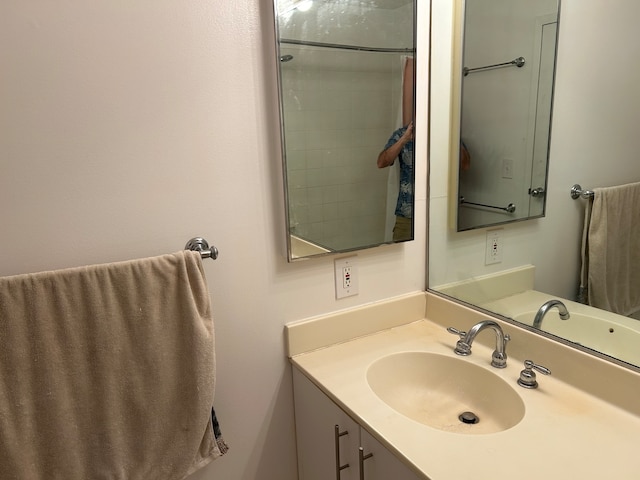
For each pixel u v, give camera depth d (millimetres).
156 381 1022
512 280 1323
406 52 1343
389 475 960
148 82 1021
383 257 1462
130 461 1033
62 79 938
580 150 1147
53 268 996
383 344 1396
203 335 1036
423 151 1459
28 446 924
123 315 974
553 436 945
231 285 1211
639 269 1023
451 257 1511
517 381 1154
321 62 1214
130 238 1062
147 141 1042
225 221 1168
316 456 1285
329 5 1200
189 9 1036
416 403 1287
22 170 935
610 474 838
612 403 1042
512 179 1329
